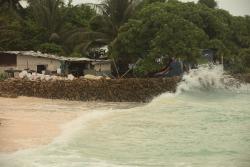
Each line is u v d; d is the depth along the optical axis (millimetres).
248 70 71688
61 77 64500
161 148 29188
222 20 69812
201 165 24766
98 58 82875
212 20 67562
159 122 39656
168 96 58969
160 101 54406
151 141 31469
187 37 61188
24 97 60156
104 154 27203
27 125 36500
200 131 35688
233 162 25281
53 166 23969
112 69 76062
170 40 60719
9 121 38281
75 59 74000
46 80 61750
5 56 72625
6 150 27578
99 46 80250
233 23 71562
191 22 64000
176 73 66312
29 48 82875
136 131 35219
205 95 62688
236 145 30297
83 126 36781
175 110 47344
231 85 68438
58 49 80500
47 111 46438
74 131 34375
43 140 30797
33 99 58531
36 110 47156
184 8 66500
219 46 63875
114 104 56125
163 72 65562
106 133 34000
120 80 60031
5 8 86000
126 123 38719
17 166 23797
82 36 79125
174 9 65562
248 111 46688
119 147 29312
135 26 64125
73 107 51312
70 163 24734
